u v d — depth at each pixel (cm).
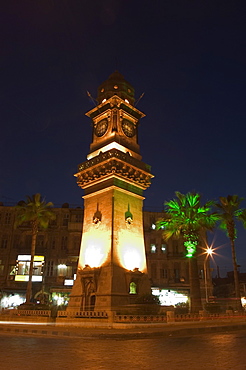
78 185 3841
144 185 3803
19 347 1517
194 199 3634
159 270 6050
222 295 7894
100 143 3891
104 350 1420
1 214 6262
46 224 4391
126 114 4000
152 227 6347
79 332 2083
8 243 6066
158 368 1006
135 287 3266
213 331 2408
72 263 5956
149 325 2473
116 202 3403
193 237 3528
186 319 2844
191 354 1280
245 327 2692
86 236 3550
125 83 4216
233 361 1113
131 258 3341
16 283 5741
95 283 3128
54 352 1354
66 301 5684
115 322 2484
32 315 3175
